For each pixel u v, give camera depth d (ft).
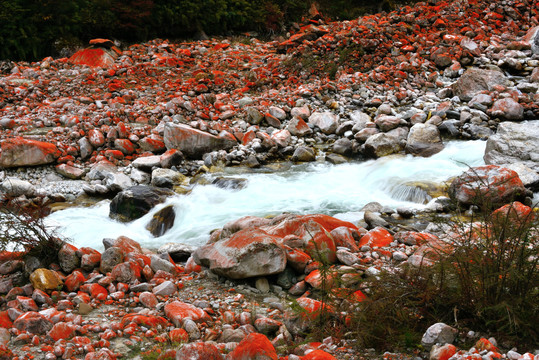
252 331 13.61
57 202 28.40
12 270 18.15
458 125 33.65
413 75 42.91
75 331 13.71
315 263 16.57
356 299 13.79
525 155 27.07
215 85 43.83
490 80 38.06
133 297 16.15
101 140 33.30
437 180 26.76
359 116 36.17
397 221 22.40
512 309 11.62
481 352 10.97
